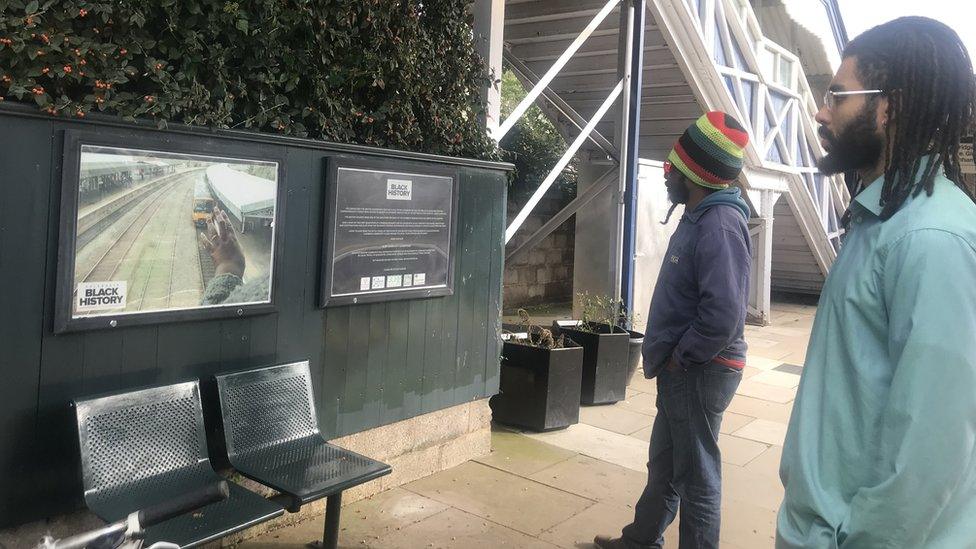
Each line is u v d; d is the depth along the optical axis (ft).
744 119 27.55
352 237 11.18
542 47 26.09
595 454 15.29
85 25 8.28
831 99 4.85
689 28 23.71
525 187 33.86
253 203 9.87
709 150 9.43
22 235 7.79
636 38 22.20
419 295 12.37
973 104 4.49
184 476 8.92
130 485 8.44
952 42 4.50
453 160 12.73
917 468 3.89
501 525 11.72
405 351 12.48
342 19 10.82
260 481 9.12
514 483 13.42
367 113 11.95
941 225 4.10
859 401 4.36
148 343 9.00
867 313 4.39
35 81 7.97
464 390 13.80
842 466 4.42
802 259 39.40
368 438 12.17
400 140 12.25
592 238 24.98
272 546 10.53
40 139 7.83
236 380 9.73
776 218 36.99
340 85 11.28
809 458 4.56
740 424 18.37
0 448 7.83
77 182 8.05
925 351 3.91
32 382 8.01
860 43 4.79
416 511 11.99
